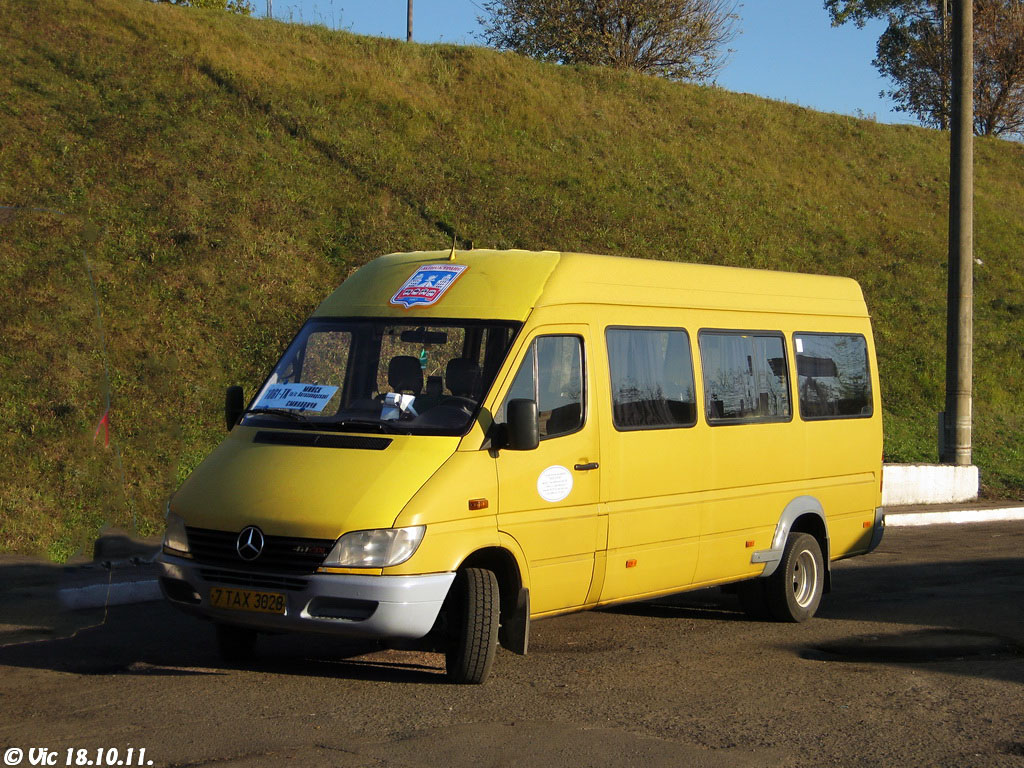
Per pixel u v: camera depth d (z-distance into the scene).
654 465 7.82
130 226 18.38
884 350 25.41
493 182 25.08
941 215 33.47
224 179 20.84
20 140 20.02
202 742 5.40
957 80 18.55
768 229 28.58
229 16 29.56
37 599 7.82
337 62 28.38
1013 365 26.73
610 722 5.96
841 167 34.69
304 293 18.20
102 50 24.42
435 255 7.91
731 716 6.15
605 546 7.40
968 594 10.45
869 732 5.89
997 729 5.98
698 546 8.19
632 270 8.07
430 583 6.18
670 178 29.23
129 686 6.46
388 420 6.84
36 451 8.02
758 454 8.80
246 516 6.33
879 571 11.88
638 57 42.72
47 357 8.03
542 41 42.84
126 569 8.92
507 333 7.08
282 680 6.70
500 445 6.74
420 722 5.84
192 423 14.27
